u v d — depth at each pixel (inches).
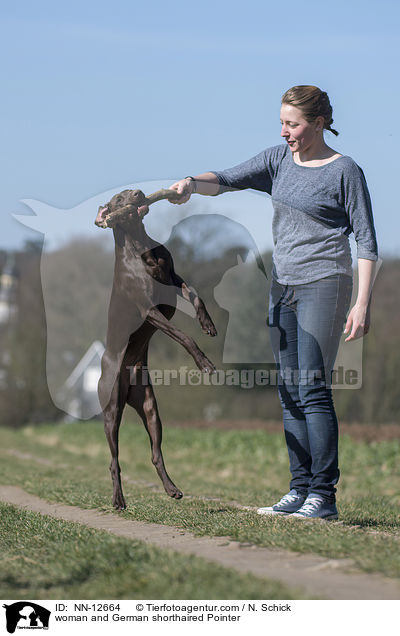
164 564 137.2
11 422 1504.7
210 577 128.1
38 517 221.1
